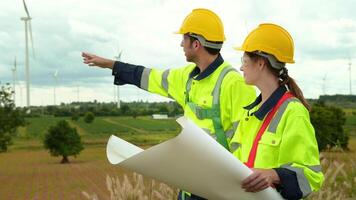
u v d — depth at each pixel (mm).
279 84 3617
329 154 8797
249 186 3148
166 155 3133
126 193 7496
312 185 3293
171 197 7539
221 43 4652
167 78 5168
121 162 3260
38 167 68562
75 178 51156
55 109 186000
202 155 3092
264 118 3557
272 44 3568
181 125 3090
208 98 4617
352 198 7738
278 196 3281
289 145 3373
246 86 4504
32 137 121750
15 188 44875
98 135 121625
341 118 45750
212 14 4676
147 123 145250
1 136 59125
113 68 5438
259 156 3498
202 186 3232
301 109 3438
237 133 3861
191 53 4684
